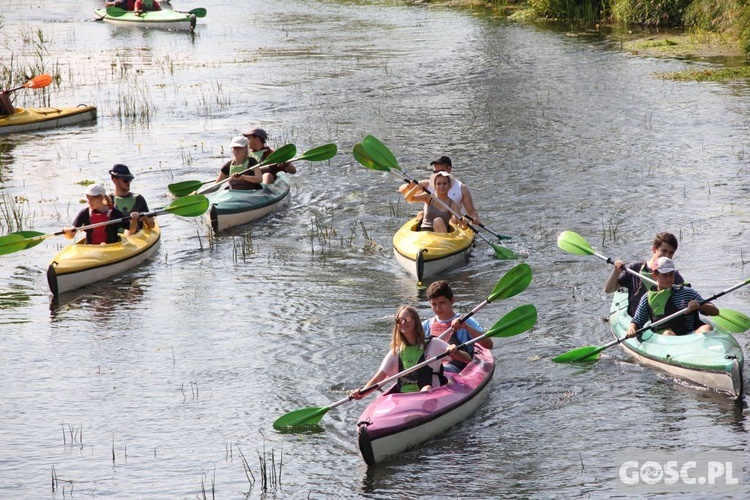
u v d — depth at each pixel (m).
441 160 20.95
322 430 13.12
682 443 12.30
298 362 15.34
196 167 28.44
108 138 32.44
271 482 11.70
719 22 50.25
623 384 14.16
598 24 56.66
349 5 73.31
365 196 25.75
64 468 12.16
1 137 32.91
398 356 13.18
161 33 58.06
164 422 13.41
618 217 22.72
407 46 51.22
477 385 13.37
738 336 15.72
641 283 15.62
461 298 18.06
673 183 25.39
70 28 59.94
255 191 24.05
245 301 18.27
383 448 12.04
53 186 26.69
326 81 41.72
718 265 19.06
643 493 11.13
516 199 24.45
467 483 11.53
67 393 14.38
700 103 35.00
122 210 21.27
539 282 18.73
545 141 30.47
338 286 19.02
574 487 11.34
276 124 33.97
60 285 18.88
